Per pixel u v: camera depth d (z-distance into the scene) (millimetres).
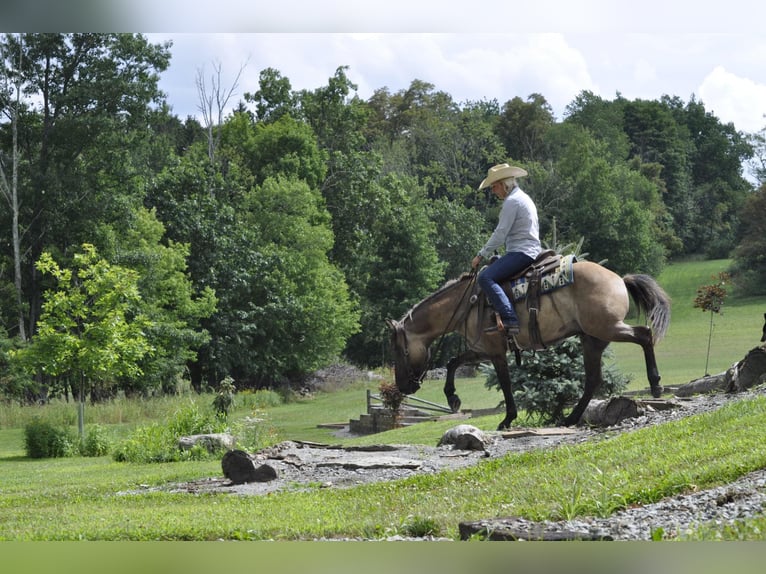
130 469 15562
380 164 69375
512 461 9367
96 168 47594
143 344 23984
